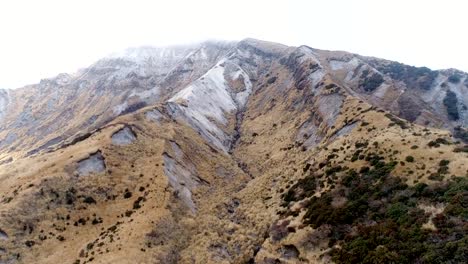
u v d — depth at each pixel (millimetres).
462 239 36719
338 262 45062
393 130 72625
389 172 57125
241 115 162000
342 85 136000
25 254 57406
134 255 55562
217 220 72250
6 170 82625
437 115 147500
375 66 195750
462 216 40250
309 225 55500
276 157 104938
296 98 142125
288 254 53000
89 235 63438
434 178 50094
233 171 103062
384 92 154375
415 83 178125
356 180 60719
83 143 88500
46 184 69688
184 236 65438
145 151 89375
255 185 88812
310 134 106875
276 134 124688
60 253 58781
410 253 39250
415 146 61031
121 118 102500
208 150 109750
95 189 73312
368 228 47844
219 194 86625
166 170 81562
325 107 113125
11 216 61688
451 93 165125
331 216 53938
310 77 147250
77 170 75812
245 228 69000
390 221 46531
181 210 71812
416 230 42062
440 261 35938
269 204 73312
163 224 64438
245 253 59625
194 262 59188
